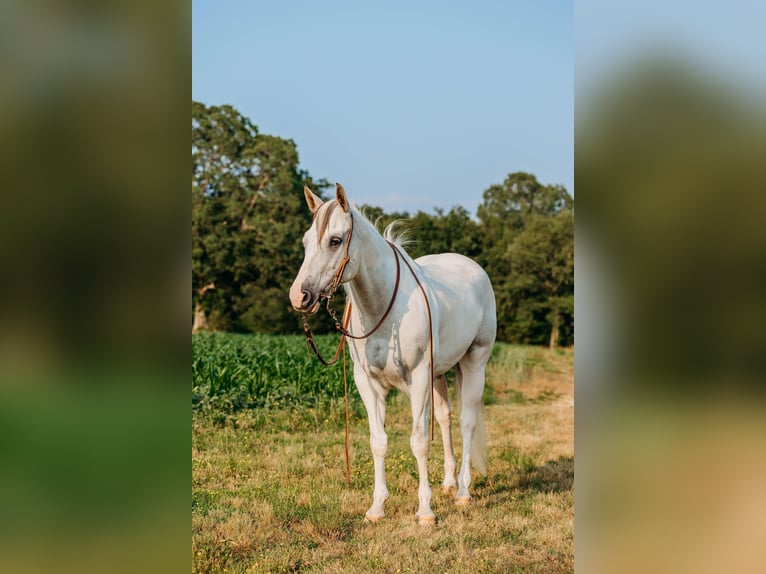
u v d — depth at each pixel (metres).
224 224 30.27
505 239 33.81
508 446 6.95
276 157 32.03
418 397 4.48
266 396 8.95
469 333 5.10
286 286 29.45
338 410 8.76
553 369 16.80
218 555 3.87
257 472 5.71
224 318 29.23
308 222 31.94
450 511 4.77
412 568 3.75
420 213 34.03
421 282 4.62
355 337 4.42
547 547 4.04
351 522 4.53
